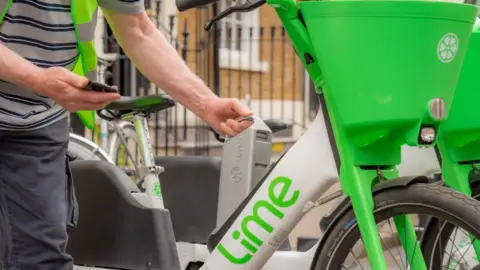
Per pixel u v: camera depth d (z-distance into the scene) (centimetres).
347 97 206
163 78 251
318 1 206
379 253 212
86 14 221
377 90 202
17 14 212
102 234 329
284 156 234
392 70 201
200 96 251
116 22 244
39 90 199
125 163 480
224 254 242
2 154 222
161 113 840
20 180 222
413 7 198
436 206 208
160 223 320
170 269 319
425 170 283
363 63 202
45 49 217
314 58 218
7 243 224
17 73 199
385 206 216
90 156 413
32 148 222
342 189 219
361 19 201
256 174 258
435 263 250
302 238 333
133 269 322
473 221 201
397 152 223
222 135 266
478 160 256
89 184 333
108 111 329
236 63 1070
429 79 203
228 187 260
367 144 214
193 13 933
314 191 227
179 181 378
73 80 196
